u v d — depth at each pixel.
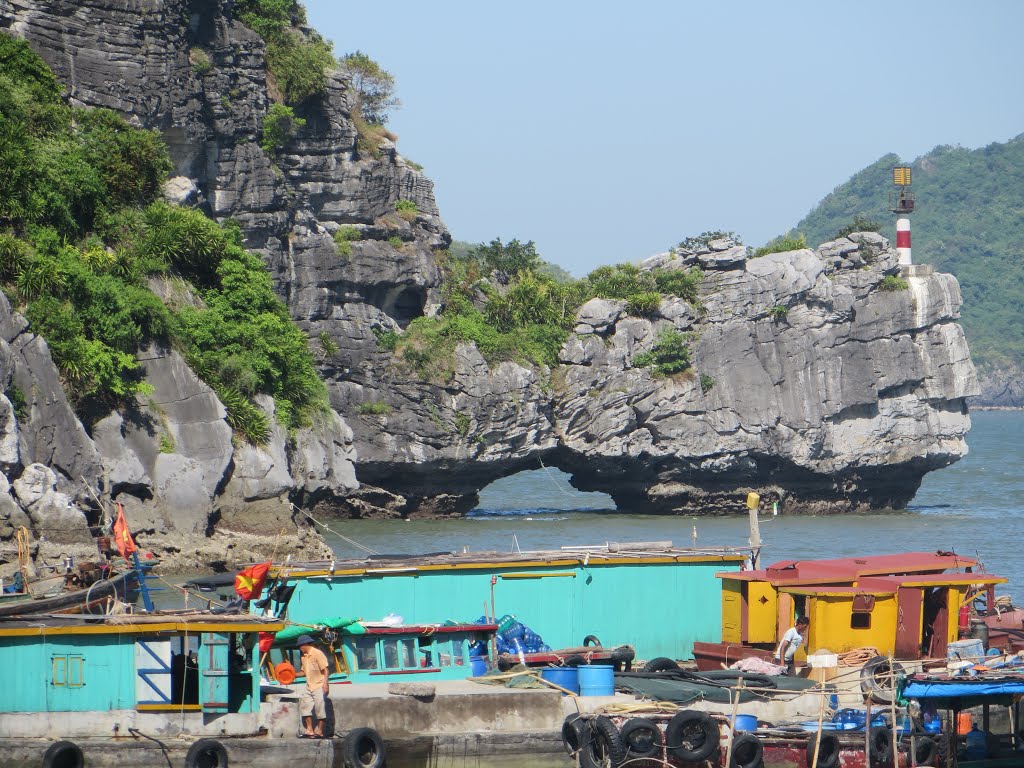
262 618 28.14
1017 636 36.22
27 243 60.78
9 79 67.25
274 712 27.73
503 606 35.91
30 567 45.16
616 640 36.94
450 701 29.25
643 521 91.25
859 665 32.47
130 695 27.23
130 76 76.44
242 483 64.75
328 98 93.12
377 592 34.72
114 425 59.53
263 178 86.50
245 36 86.44
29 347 55.50
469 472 92.81
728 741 27.98
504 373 92.50
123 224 68.75
